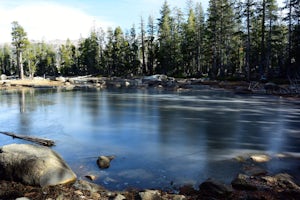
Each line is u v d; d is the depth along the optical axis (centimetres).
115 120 1500
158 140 1081
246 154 894
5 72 9406
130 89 3753
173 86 3825
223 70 4844
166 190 636
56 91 3538
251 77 3841
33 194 580
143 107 1986
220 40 4462
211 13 4656
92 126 1352
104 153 924
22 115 1694
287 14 3628
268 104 2078
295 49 3344
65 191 599
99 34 7412
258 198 548
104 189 641
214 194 582
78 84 4800
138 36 6544
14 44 5731
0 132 1239
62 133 1216
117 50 6500
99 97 2720
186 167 782
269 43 3756
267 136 1129
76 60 8175
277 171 739
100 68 6906
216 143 1030
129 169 773
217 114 1664
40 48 9081
